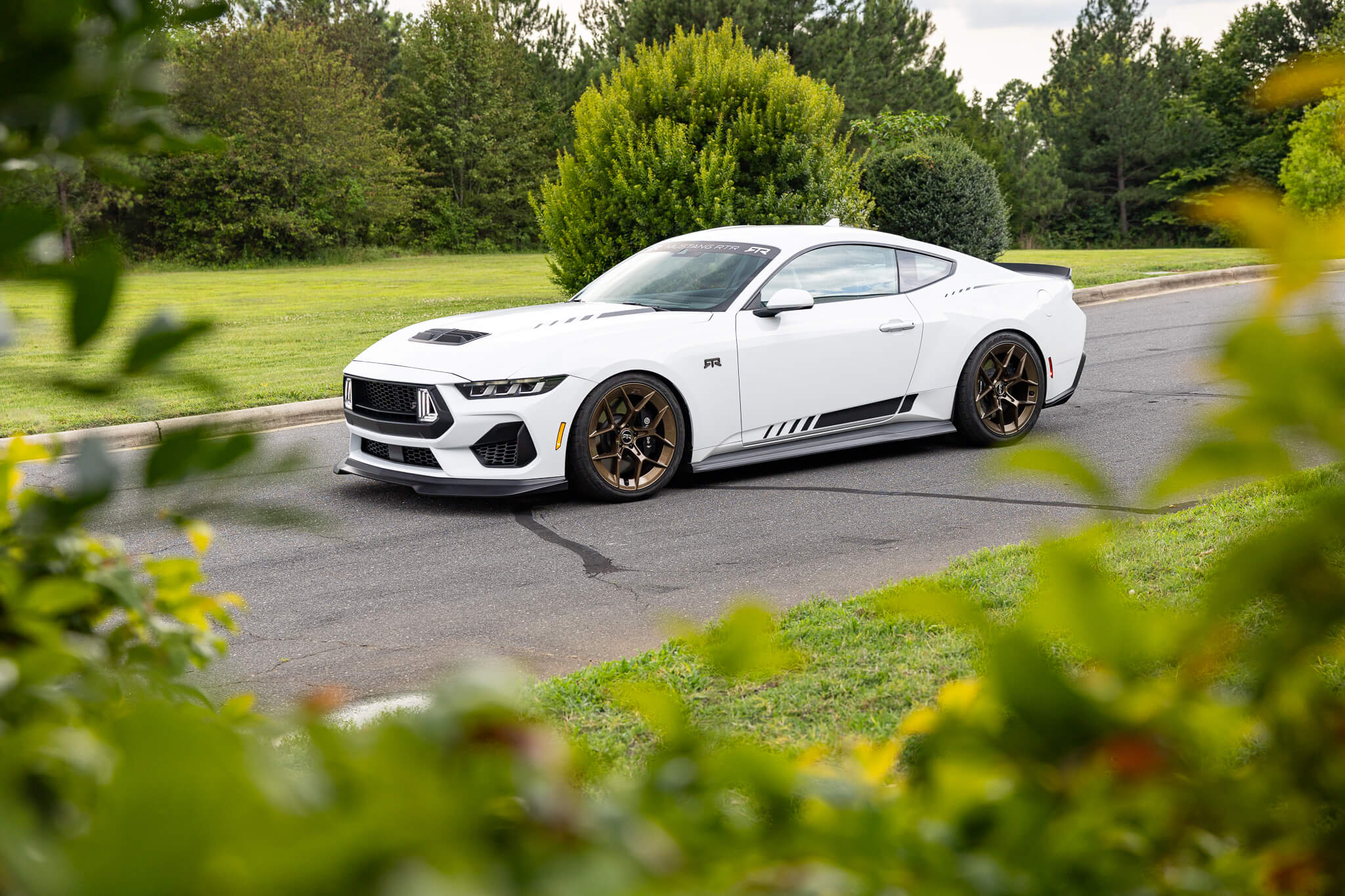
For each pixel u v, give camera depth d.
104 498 0.59
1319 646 0.49
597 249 13.84
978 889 0.52
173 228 39.88
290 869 0.32
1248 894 0.54
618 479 6.22
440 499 6.36
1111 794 0.53
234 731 0.34
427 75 51.62
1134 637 0.51
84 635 1.10
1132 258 22.16
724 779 0.57
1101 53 60.34
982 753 0.56
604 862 0.42
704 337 6.39
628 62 14.09
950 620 0.56
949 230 16.73
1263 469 0.46
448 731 0.47
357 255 42.78
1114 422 7.80
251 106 41.19
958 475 6.56
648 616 4.34
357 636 4.21
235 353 12.45
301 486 6.72
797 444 6.79
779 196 13.69
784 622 3.74
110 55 0.54
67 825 0.50
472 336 6.34
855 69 47.28
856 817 0.54
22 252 0.48
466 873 0.36
